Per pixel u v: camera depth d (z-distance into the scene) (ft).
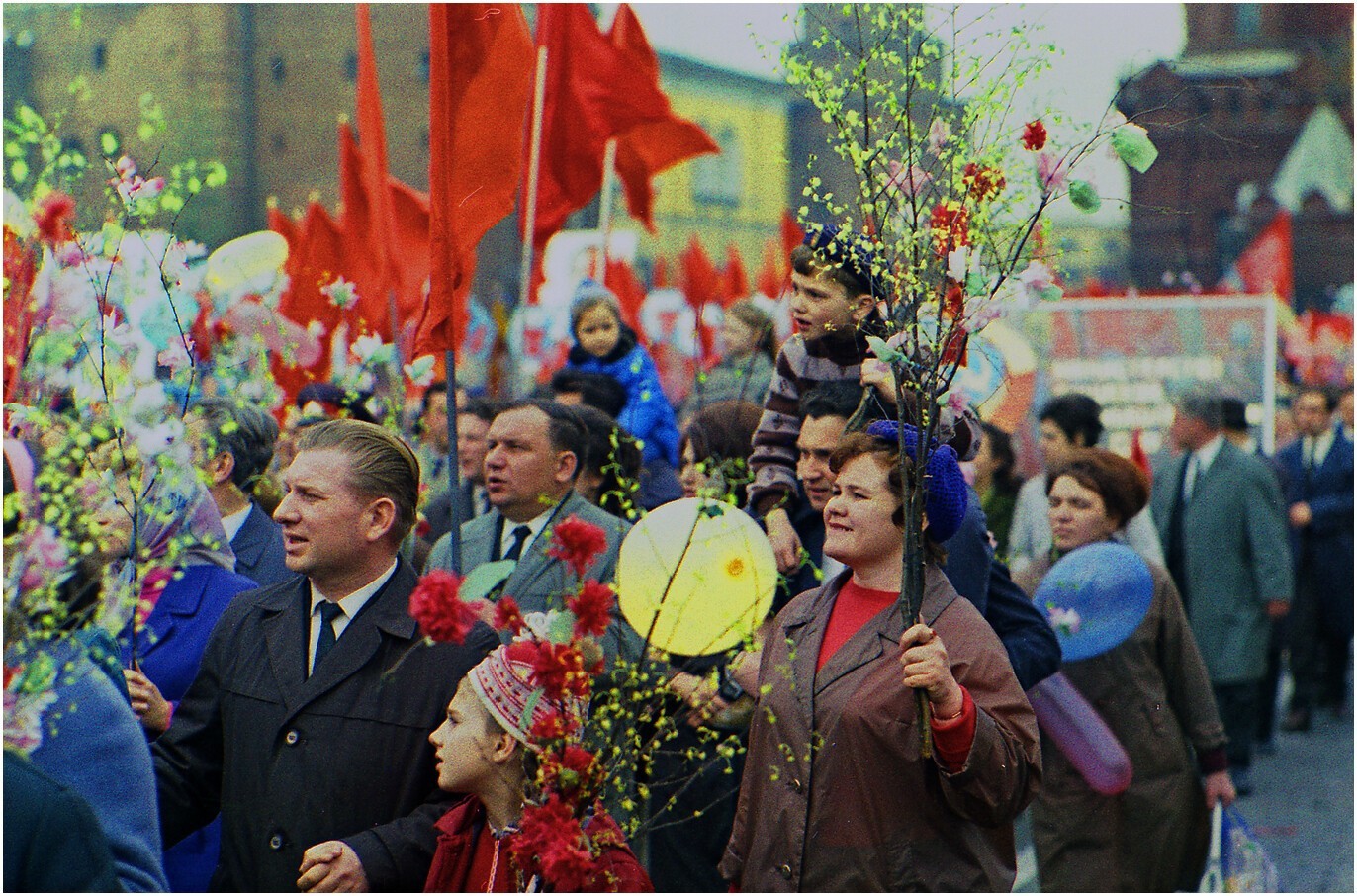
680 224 146.41
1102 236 141.79
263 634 11.67
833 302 13.41
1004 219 10.32
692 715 11.68
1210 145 146.41
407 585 11.60
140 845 9.75
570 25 23.02
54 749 9.56
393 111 106.63
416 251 22.02
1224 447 27.68
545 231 23.02
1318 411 34.99
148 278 11.89
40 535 8.84
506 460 14.76
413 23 106.22
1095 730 16.81
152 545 11.55
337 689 11.23
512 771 10.27
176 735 11.79
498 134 14.14
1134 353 32.50
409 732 11.14
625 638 12.86
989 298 10.19
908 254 10.39
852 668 10.77
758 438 14.94
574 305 22.57
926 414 10.40
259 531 14.71
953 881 10.52
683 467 15.80
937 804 10.48
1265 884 16.96
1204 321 32.45
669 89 144.05
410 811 11.10
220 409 14.47
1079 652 16.70
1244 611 27.12
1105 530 18.10
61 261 10.70
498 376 33.83
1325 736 32.99
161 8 92.73
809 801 10.70
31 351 10.14
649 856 16.40
